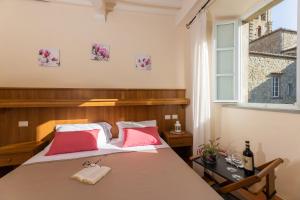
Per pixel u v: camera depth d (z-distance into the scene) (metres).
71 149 2.05
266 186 1.45
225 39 2.51
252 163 1.56
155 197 1.18
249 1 2.19
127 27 2.99
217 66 2.53
